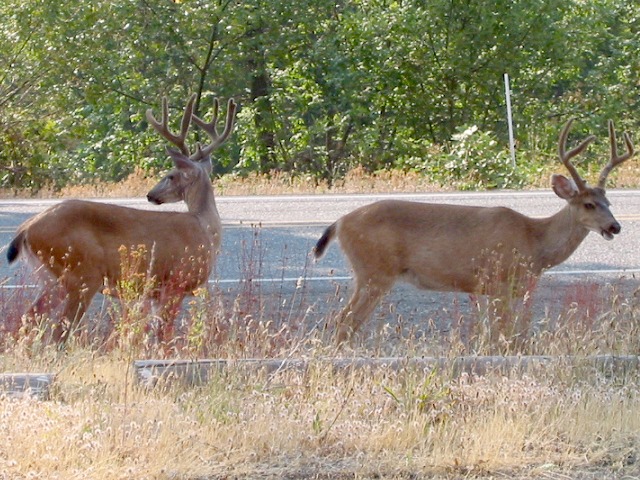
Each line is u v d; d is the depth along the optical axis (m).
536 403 8.35
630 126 40.97
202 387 8.62
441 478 7.26
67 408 7.79
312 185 27.88
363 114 37.94
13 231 19.06
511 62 37.72
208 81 37.03
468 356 9.62
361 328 12.45
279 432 7.78
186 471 7.25
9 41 35.62
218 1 36.06
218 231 13.16
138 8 35.31
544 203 22.30
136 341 10.07
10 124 34.56
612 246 17.19
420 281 12.55
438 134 39.06
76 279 11.72
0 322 11.06
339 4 39.72
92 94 36.16
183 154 14.16
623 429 8.06
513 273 12.14
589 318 11.25
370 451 7.65
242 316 10.88
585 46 39.53
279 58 36.88
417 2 37.94
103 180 39.97
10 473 6.96
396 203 12.59
